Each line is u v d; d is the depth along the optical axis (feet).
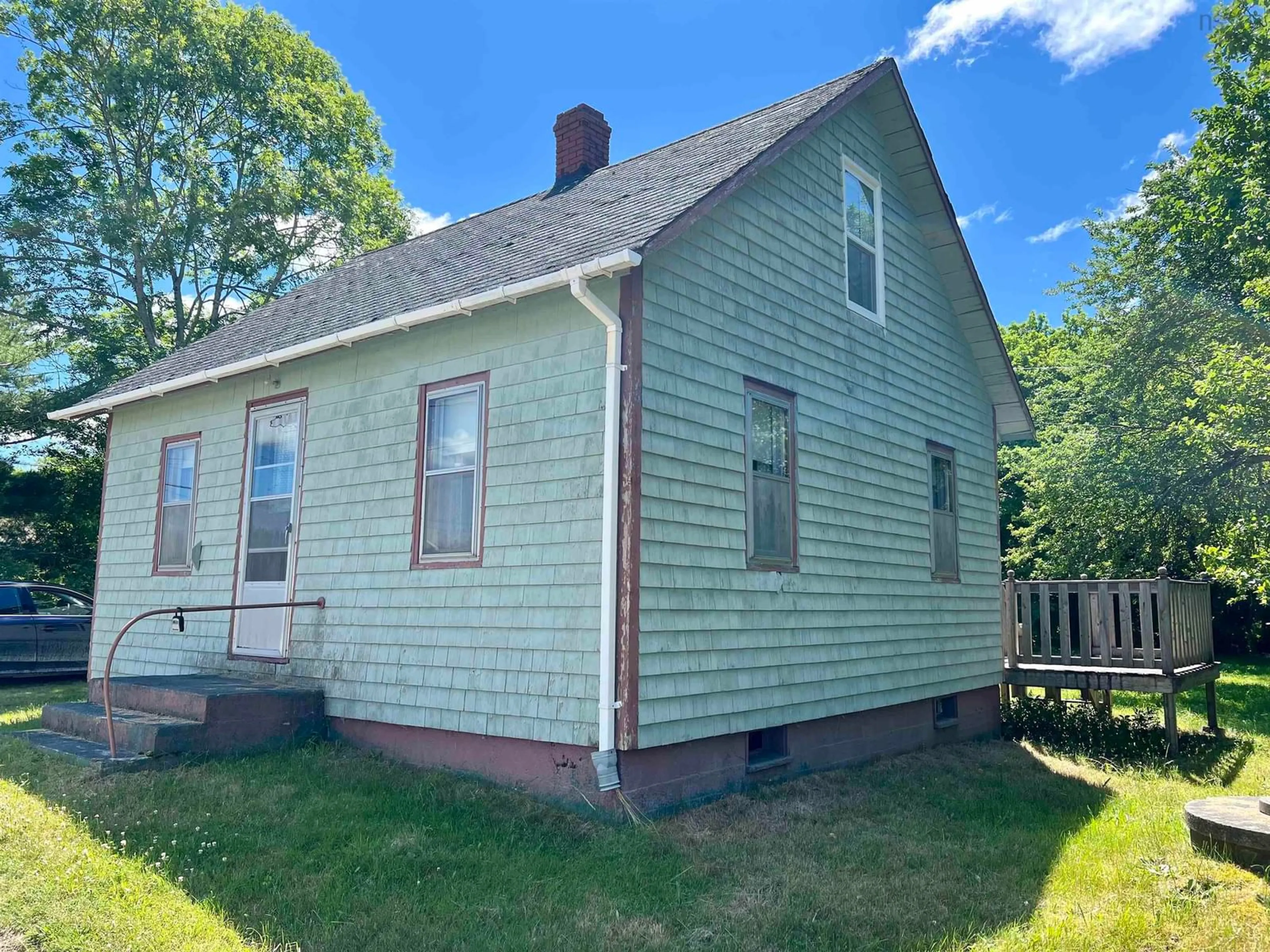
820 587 26.35
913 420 32.81
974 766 28.99
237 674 29.04
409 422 25.22
